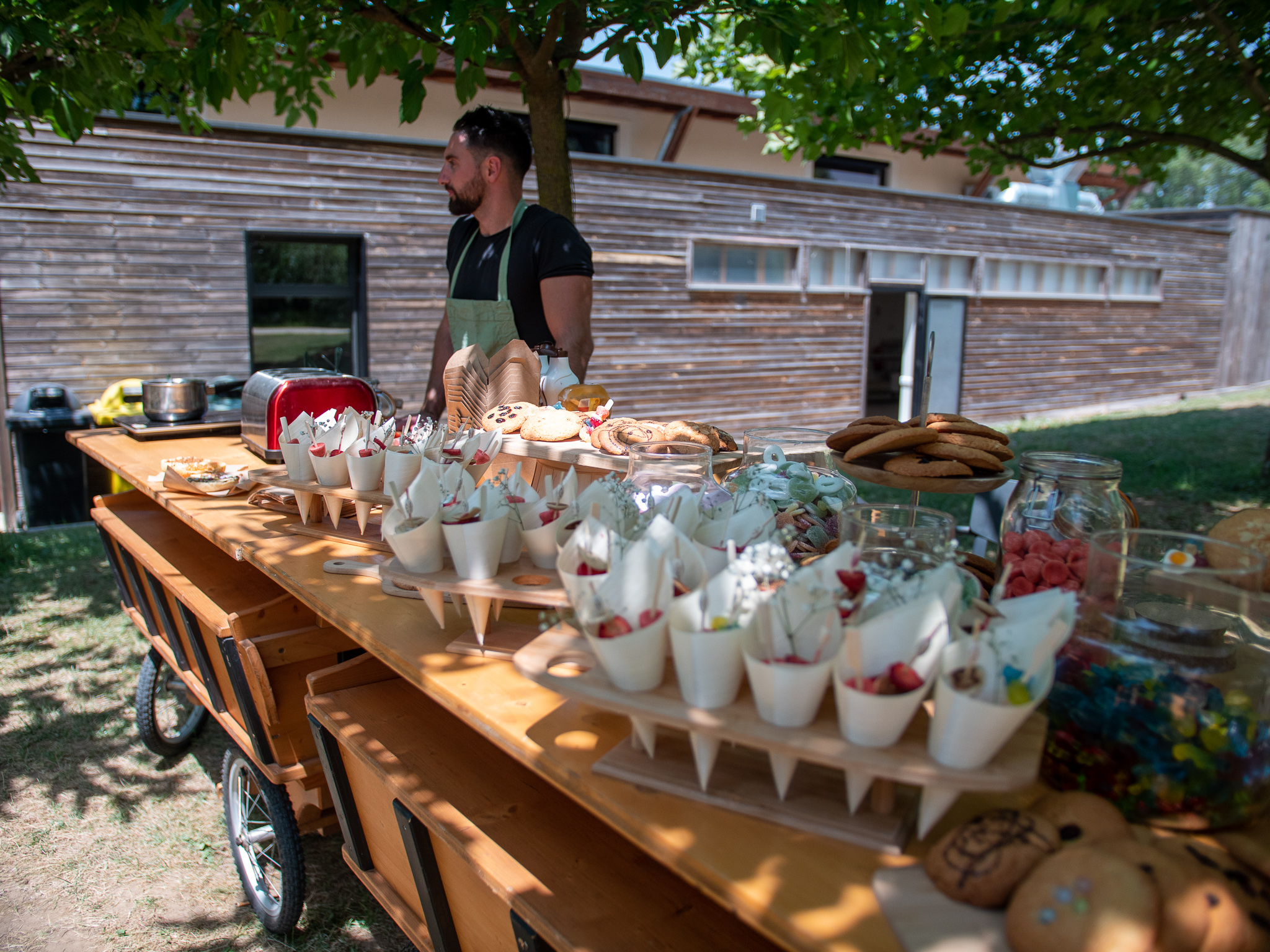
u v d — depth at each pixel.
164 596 2.89
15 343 6.70
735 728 1.04
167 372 7.28
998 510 3.07
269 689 2.12
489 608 1.55
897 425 1.84
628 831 1.10
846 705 1.00
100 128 6.80
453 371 2.59
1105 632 1.19
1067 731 1.14
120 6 2.80
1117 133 5.50
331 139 7.74
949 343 12.83
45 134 6.60
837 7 3.12
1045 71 4.92
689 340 10.20
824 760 1.00
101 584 5.43
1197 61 4.69
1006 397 13.67
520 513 1.59
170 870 2.80
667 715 1.08
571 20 3.60
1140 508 7.33
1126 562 1.17
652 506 1.53
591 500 1.50
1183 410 14.95
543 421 2.31
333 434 2.21
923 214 11.96
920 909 0.93
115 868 2.79
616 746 1.23
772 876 0.99
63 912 2.59
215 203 7.32
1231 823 1.06
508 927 1.52
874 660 1.01
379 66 3.54
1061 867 0.89
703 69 7.61
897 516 1.41
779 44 3.17
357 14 3.46
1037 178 14.87
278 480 2.31
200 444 3.46
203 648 2.54
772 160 12.34
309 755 2.29
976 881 0.93
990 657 0.96
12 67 3.60
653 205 9.69
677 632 1.06
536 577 1.51
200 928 2.54
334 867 2.80
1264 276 17.97
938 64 4.32
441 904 1.71
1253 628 1.19
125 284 7.04
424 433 2.16
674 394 10.19
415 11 3.15
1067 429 12.34
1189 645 1.15
